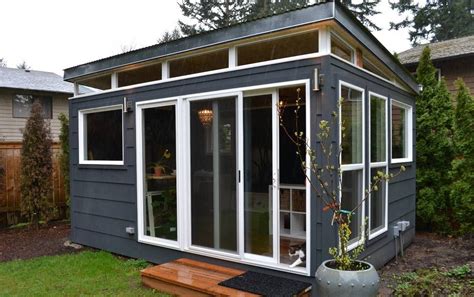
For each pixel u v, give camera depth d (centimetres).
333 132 328
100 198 549
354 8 2023
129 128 498
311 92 334
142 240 482
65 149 793
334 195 315
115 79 530
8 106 1178
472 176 571
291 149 519
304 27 338
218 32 396
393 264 483
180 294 358
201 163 415
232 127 387
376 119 446
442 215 671
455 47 980
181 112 431
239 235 383
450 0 2042
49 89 1212
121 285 393
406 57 1048
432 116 688
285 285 335
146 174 481
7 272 445
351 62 396
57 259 500
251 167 383
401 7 2119
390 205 495
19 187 794
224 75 392
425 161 691
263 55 447
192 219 427
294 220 479
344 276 273
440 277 406
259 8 2061
